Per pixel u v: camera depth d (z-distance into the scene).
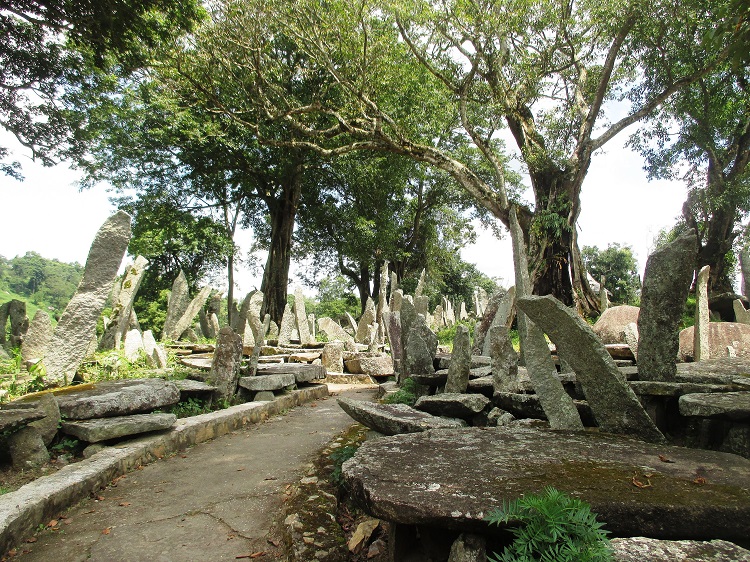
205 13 14.98
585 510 1.96
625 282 36.06
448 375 5.50
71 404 5.22
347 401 4.84
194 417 6.38
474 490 2.31
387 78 16.72
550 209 17.83
